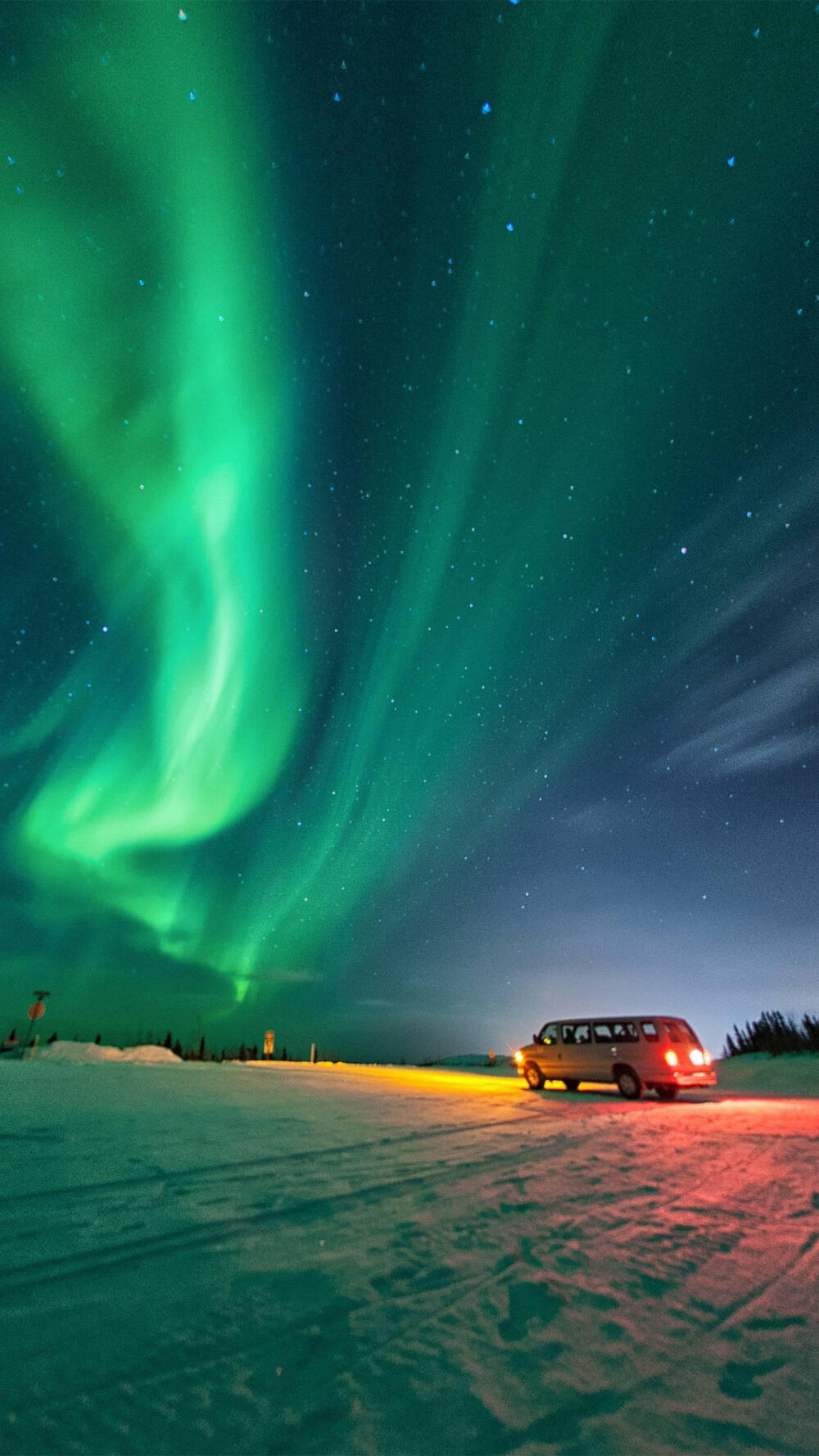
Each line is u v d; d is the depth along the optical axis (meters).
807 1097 15.84
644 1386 2.64
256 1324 3.01
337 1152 6.64
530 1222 4.66
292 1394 2.50
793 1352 2.95
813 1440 2.32
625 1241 4.33
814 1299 3.52
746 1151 7.83
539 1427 2.35
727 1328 3.16
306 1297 3.30
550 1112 11.22
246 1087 12.28
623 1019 15.52
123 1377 2.55
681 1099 14.87
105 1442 2.17
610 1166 6.67
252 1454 2.15
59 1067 13.96
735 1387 2.66
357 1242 4.09
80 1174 5.18
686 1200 5.44
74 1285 3.30
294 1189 5.14
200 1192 4.91
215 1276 3.49
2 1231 3.94
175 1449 2.16
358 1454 2.17
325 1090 12.73
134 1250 3.77
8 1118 7.29
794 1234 4.60
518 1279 3.63
